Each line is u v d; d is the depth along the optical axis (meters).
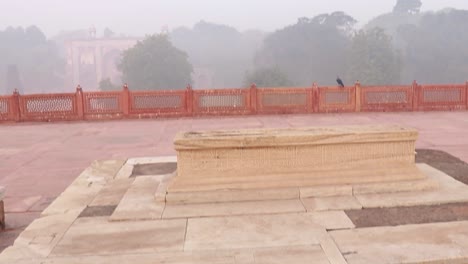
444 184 5.07
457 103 14.77
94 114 14.09
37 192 5.97
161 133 11.12
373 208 4.40
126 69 76.94
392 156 4.93
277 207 4.43
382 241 3.60
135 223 4.17
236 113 14.48
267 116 14.13
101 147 9.30
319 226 3.96
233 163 4.76
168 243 3.70
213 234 3.86
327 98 14.53
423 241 3.58
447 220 4.05
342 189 4.71
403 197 4.62
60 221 4.33
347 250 3.46
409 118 12.96
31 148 9.38
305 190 4.68
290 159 4.81
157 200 4.66
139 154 8.41
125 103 14.12
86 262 3.39
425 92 14.64
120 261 3.39
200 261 3.34
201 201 4.62
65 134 11.34
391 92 14.57
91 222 4.27
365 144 4.86
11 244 4.18
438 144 8.57
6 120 13.80
